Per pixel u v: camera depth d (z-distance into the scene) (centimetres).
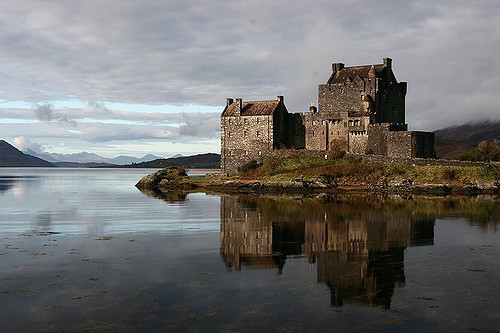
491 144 13662
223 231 5338
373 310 2750
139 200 9494
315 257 4012
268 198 9519
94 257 4012
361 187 10850
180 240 4797
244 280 3322
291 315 2673
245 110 13512
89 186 15525
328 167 11656
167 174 14488
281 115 13325
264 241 4716
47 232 5322
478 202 8344
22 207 8169
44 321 2584
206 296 2978
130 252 4216
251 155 13275
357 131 12212
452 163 10831
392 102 13038
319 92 13062
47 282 3256
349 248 4369
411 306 2811
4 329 2484
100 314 2680
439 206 7681
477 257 4003
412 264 3759
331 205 7950
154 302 2870
